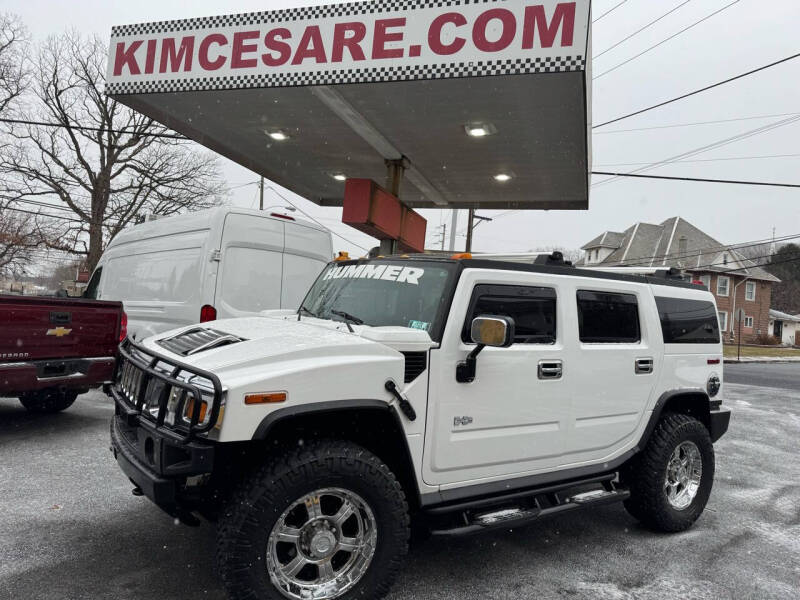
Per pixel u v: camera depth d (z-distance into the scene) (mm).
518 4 6301
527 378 3389
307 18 7074
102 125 29328
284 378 2605
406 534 2855
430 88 7188
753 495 5375
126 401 3201
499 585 3281
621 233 53094
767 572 3652
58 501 4168
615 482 4223
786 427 9133
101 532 3666
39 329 5711
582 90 6883
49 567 3180
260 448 2791
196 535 3666
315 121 8992
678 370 4359
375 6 6820
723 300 45531
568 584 3344
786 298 72125
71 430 6254
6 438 5840
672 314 4391
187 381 2721
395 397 2885
